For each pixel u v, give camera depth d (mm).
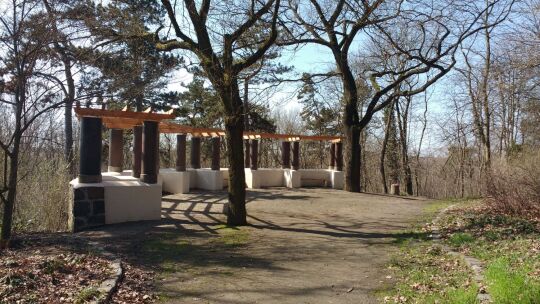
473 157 30312
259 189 19797
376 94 19641
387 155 36688
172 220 11219
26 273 5910
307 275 6762
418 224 11117
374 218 12148
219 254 7996
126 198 10875
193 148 19547
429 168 37438
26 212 13562
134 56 10859
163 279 6477
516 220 10680
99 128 10523
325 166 39969
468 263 6852
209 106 26516
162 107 25078
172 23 10367
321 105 37062
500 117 25375
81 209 10219
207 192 17797
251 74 10594
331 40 19547
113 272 6418
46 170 14609
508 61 16094
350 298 5742
